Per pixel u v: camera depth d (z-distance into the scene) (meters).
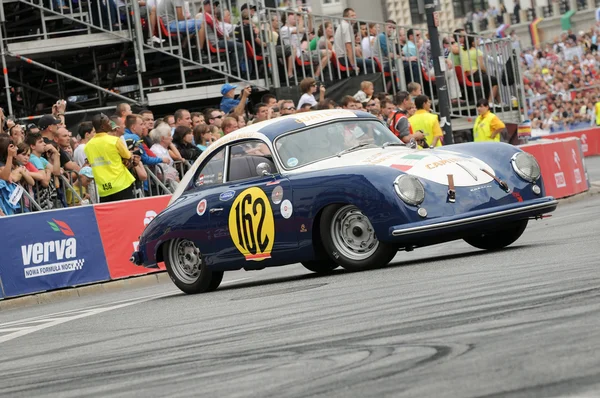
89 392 7.66
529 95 60.97
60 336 12.20
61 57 31.34
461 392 5.95
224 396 6.75
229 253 15.77
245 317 11.30
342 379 6.79
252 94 31.11
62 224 20.36
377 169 14.26
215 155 16.28
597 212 20.52
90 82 31.52
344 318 9.82
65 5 29.58
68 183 21.81
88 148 21.66
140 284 21.28
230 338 9.70
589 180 32.78
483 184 14.39
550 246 14.32
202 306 13.52
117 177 21.48
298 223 14.87
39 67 31.52
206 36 29.95
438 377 6.45
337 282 13.53
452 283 11.34
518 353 6.83
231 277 19.28
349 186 14.25
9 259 19.52
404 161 14.66
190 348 9.39
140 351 9.68
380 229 14.00
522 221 15.33
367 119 16.34
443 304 9.71
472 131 34.03
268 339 9.22
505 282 10.71
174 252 16.64
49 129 21.94
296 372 7.27
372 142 15.96
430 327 8.45
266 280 16.88
